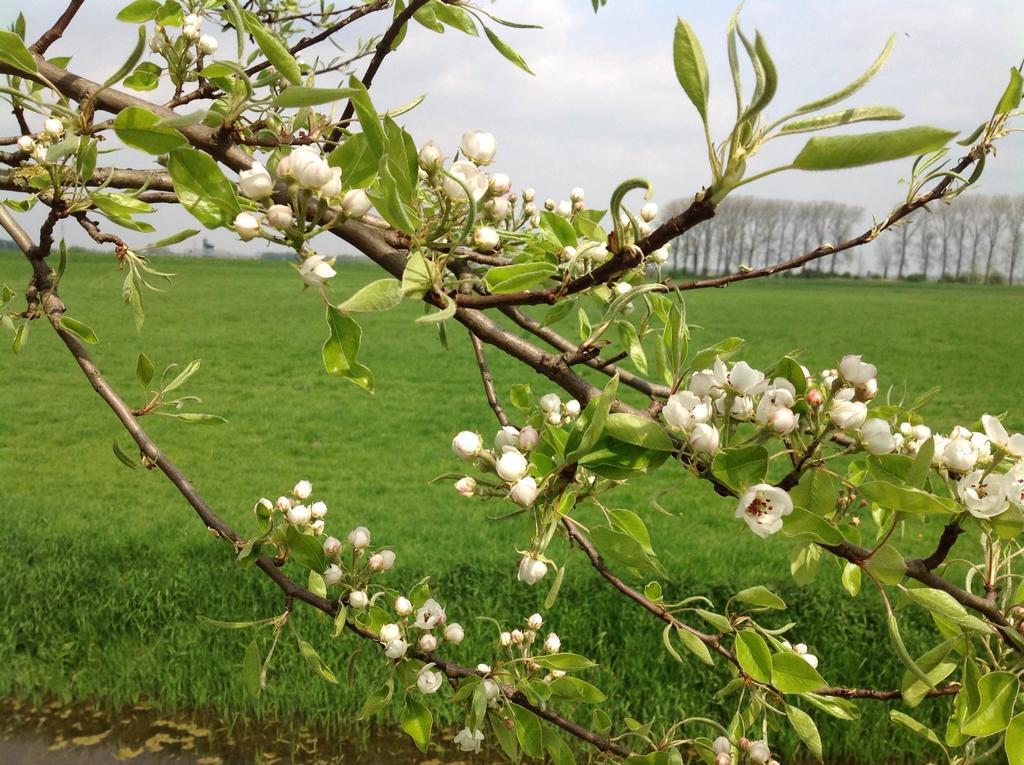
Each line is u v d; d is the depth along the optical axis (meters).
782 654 1.60
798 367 1.40
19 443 14.93
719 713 6.14
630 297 1.62
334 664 6.52
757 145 1.04
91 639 6.88
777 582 7.13
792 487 1.39
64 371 20.94
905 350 26.92
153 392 2.23
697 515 10.91
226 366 22.56
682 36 1.02
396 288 1.21
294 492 2.48
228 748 6.27
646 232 1.91
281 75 1.32
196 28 2.14
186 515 10.37
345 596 2.35
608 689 6.24
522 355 1.70
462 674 2.28
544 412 1.97
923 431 2.00
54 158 1.31
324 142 1.97
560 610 6.86
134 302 2.28
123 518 10.09
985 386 21.67
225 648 6.73
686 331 1.70
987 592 1.62
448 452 15.22
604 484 1.47
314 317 30.61
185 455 14.59
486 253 1.82
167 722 6.55
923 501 1.22
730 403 1.40
